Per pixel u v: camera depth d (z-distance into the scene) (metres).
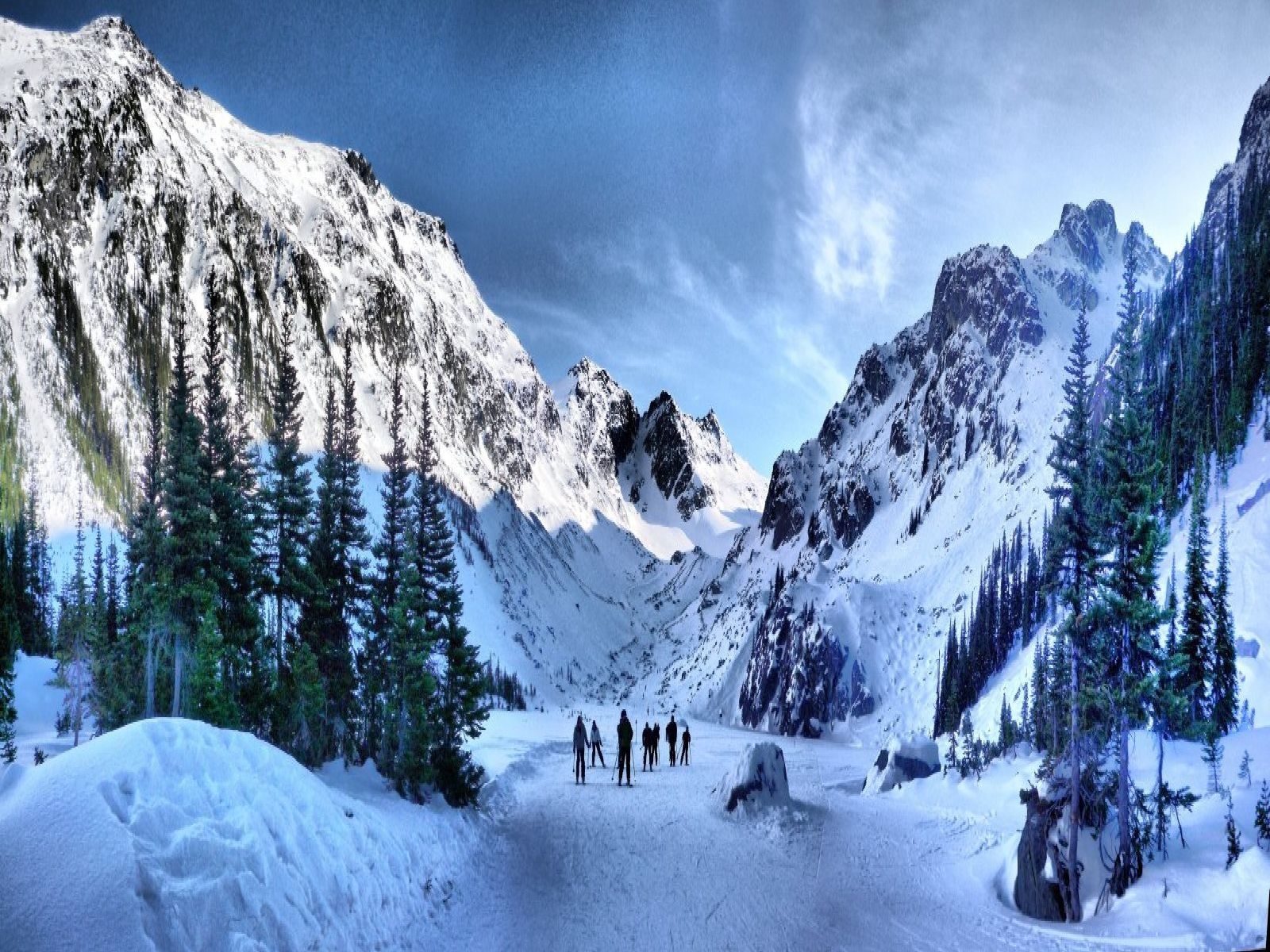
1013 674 69.00
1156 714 23.50
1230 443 64.94
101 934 11.84
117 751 14.86
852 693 92.38
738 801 31.20
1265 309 75.00
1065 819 23.34
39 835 12.84
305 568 32.41
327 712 30.94
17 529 83.00
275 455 35.91
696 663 155.12
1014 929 21.30
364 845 18.95
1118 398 25.33
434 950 17.77
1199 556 38.81
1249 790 25.09
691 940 19.25
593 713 129.25
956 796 35.94
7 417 119.75
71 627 46.88
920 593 110.00
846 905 22.12
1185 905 20.27
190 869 13.73
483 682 32.22
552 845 26.70
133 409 140.38
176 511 31.02
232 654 30.80
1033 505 110.94
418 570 33.44
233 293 180.62
